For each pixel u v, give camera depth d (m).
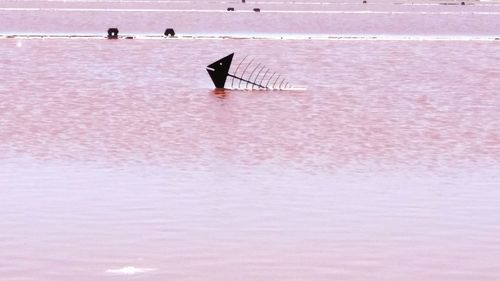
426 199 26.61
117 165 31.80
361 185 28.61
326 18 183.75
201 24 157.50
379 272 19.20
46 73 66.94
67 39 105.81
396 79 66.81
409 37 122.56
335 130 41.50
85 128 40.94
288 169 31.38
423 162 33.19
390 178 29.91
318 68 76.06
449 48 100.06
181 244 21.33
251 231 22.64
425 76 69.25
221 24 158.12
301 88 60.47
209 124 42.97
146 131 40.34
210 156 33.97
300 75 70.31
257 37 117.06
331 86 61.94
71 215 24.17
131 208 25.03
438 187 28.42
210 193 27.16
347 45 103.38
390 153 35.19
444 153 35.34
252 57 87.12
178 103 51.38
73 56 82.75
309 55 89.50
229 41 108.75
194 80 65.00
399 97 55.59
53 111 46.53
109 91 56.78
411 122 44.50
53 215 24.17
